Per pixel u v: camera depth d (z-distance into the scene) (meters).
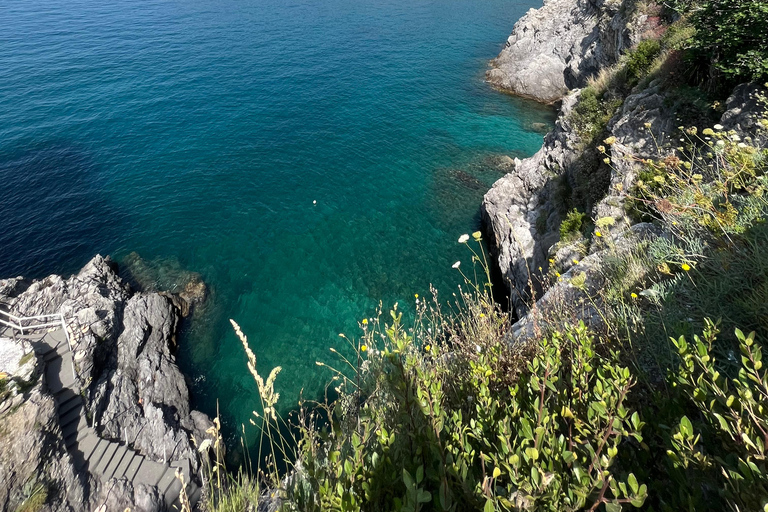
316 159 33.47
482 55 56.25
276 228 26.16
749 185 5.55
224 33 63.91
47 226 26.14
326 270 22.86
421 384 3.06
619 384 2.63
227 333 19.70
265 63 52.50
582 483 2.04
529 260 18.84
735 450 2.11
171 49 57.12
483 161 32.50
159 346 18.16
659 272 4.80
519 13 75.56
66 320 17.14
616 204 12.09
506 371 4.20
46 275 22.75
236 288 22.08
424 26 68.00
